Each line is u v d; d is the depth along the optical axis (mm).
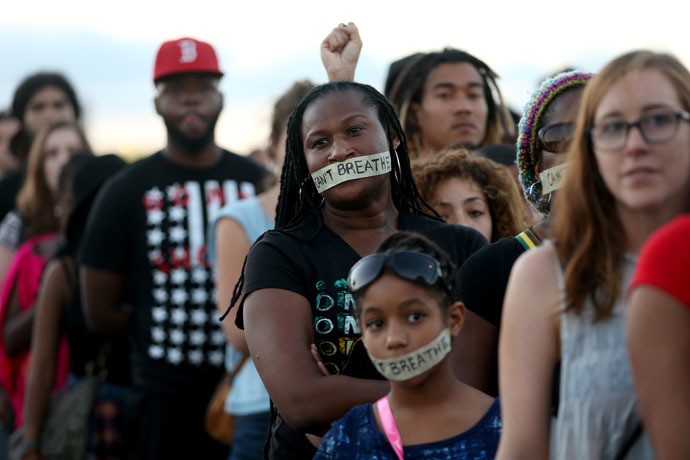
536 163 3875
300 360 3625
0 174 12211
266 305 3748
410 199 4125
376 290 3115
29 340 7742
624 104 2566
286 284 3779
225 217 5773
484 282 3639
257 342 3707
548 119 3750
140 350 6980
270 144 6719
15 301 7797
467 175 4762
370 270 3131
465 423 3129
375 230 3922
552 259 2732
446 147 5617
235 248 5691
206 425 6180
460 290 3605
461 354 3598
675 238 2324
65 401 7258
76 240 7453
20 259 7875
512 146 5672
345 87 3965
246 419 5750
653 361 2324
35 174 8523
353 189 3820
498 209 4801
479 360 3602
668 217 2602
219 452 6934
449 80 6066
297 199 4094
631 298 2377
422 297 3100
